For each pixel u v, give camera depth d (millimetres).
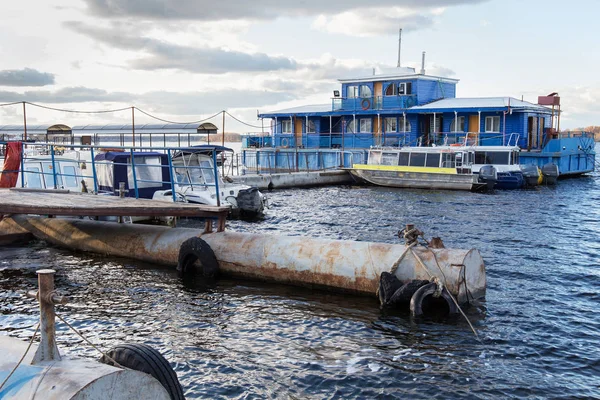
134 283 13531
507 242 19047
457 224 23047
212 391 8016
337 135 50688
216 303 12008
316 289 12828
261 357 9195
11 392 4898
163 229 15859
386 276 11609
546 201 30891
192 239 14086
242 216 25328
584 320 10984
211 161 25484
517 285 13508
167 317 11141
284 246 13328
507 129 43188
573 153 44688
